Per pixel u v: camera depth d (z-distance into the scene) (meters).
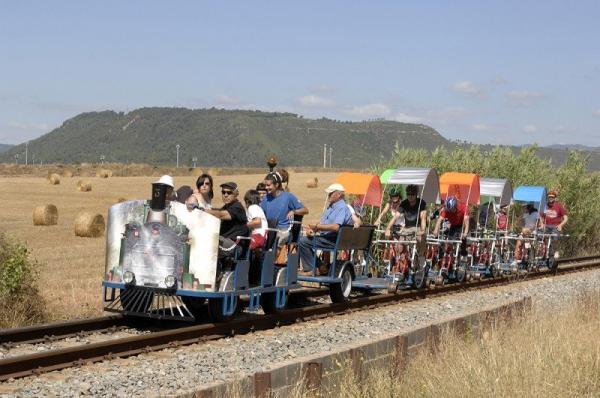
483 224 23.19
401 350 9.73
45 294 15.93
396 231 18.81
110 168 122.75
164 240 12.57
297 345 12.11
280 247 14.62
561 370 9.34
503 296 19.69
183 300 13.54
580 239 33.81
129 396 8.48
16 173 117.38
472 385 8.60
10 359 9.27
